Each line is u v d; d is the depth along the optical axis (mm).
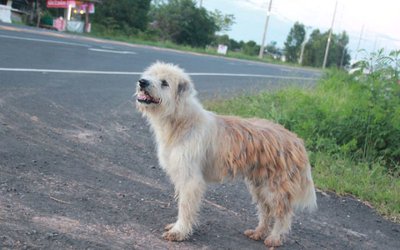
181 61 9875
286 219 2484
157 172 3162
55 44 8664
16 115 3701
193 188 2377
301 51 34406
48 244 2139
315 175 3494
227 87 6762
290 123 4277
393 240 2785
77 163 3066
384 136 3982
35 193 2564
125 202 2666
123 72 6562
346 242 2668
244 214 2783
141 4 21000
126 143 3602
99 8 19641
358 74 4555
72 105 4277
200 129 2398
